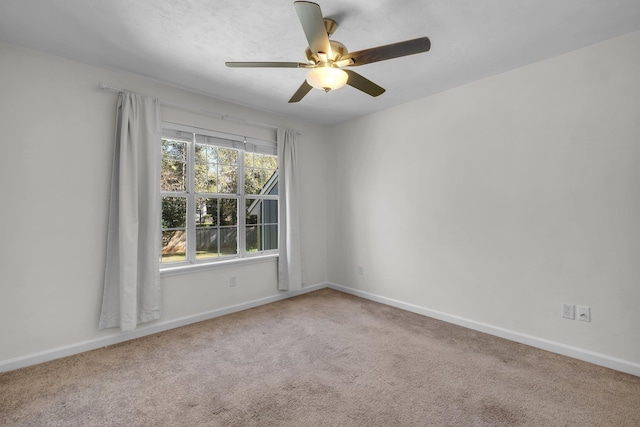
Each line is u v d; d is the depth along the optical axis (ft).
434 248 10.49
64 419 5.46
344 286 13.76
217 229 11.13
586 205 7.47
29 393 6.21
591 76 7.36
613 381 6.57
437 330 9.42
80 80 8.12
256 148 12.04
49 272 7.66
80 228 8.09
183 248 10.27
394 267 11.75
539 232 8.21
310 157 13.84
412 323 10.00
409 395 6.14
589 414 5.55
